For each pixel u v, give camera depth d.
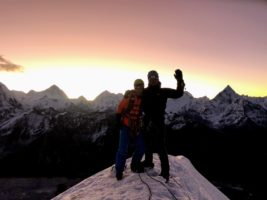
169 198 3.28
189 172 4.68
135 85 3.61
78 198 3.59
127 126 3.66
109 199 3.30
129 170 4.07
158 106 3.47
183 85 3.33
